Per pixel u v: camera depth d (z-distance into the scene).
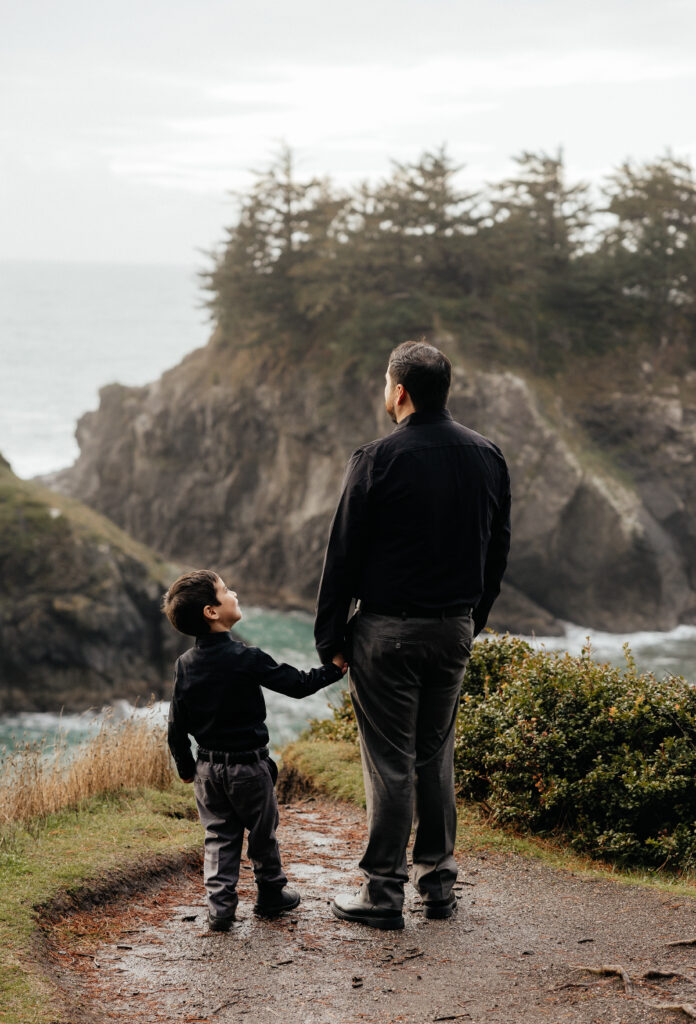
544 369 59.31
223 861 3.87
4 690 37.00
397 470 3.59
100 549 39.47
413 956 3.56
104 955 3.59
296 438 57.38
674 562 54.44
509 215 60.34
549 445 53.06
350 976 3.39
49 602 37.88
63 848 4.53
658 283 61.12
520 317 59.69
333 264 57.34
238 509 59.34
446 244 57.69
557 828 5.59
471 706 6.33
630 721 5.53
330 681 3.75
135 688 38.56
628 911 4.06
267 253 61.22
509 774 5.69
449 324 55.84
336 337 57.81
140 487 62.69
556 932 3.80
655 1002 3.04
